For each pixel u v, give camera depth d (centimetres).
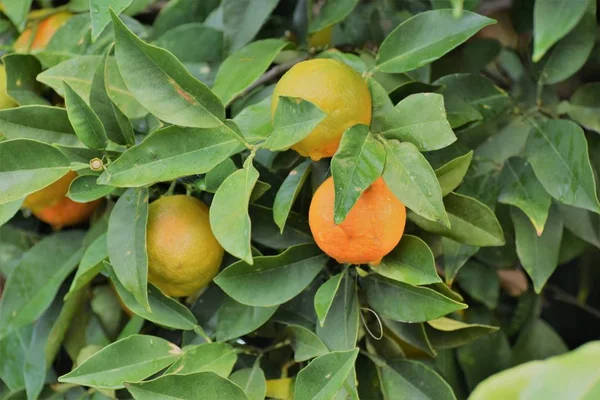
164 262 91
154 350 92
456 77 98
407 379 94
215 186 90
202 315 96
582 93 99
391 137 87
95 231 98
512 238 101
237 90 94
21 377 101
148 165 87
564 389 67
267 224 94
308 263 92
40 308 98
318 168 92
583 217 99
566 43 97
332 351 89
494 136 100
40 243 101
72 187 90
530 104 100
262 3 100
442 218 83
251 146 88
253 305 90
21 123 91
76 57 96
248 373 93
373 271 91
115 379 90
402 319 90
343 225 85
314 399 87
